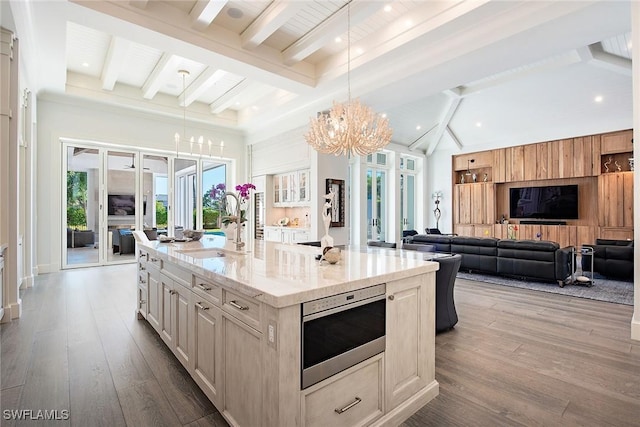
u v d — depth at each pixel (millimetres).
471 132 9438
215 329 1841
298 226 7285
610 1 2863
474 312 3787
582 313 3742
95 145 6496
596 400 2012
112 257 6723
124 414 1857
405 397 1896
